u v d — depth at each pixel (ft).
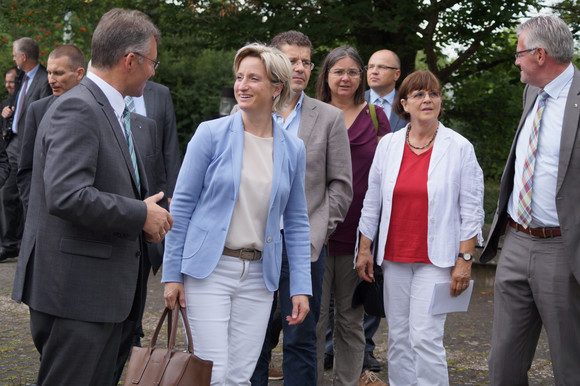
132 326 10.76
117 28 9.58
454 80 40.40
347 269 14.82
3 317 21.27
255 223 10.52
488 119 40.42
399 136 13.85
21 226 30.81
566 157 12.18
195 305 10.35
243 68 10.55
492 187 39.86
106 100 9.50
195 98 50.01
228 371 10.72
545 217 12.56
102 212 8.91
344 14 34.32
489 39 37.19
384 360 18.28
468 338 20.44
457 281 13.15
